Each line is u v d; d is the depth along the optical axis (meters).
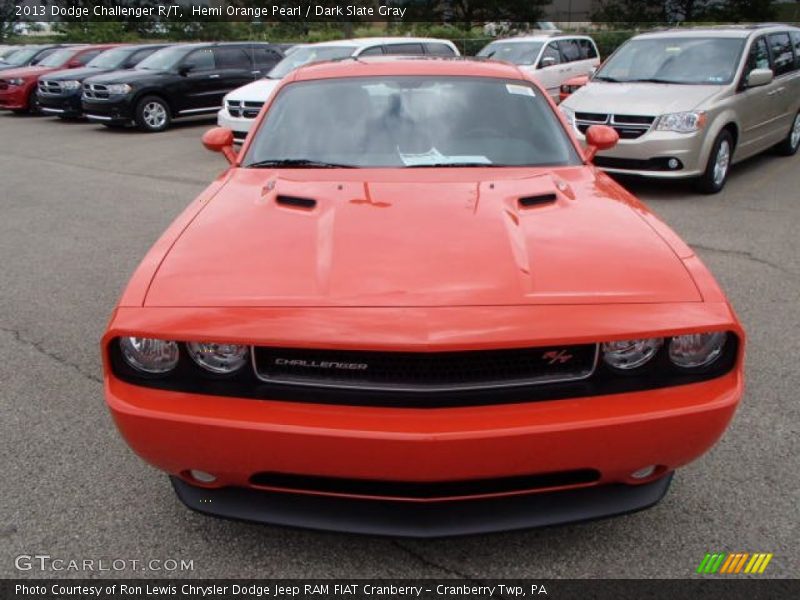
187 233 2.69
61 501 2.81
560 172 3.38
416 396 2.09
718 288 2.34
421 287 2.24
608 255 2.46
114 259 6.16
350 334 2.08
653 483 2.42
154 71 15.23
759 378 3.75
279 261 2.41
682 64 8.61
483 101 3.76
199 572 2.44
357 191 3.00
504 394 2.11
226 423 2.10
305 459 2.10
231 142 4.07
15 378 3.89
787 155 10.59
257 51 16.75
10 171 10.88
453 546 2.55
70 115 17.08
